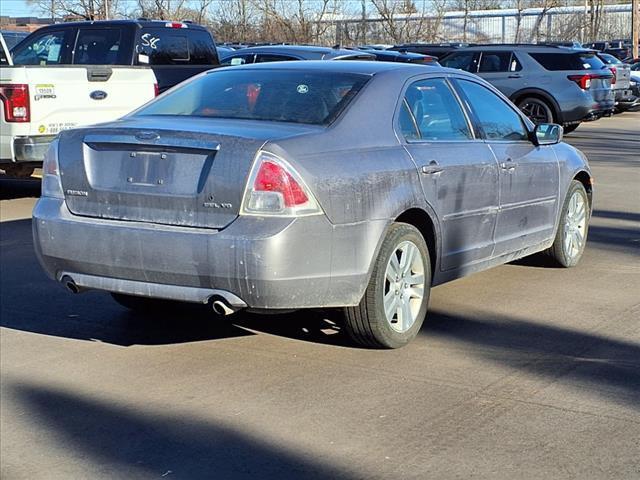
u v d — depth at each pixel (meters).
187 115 5.69
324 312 6.36
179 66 12.24
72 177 5.23
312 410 4.69
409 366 5.30
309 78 5.80
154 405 4.82
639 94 24.97
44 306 6.68
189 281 4.86
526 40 49.06
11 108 9.76
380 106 5.56
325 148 5.03
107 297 6.92
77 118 10.24
